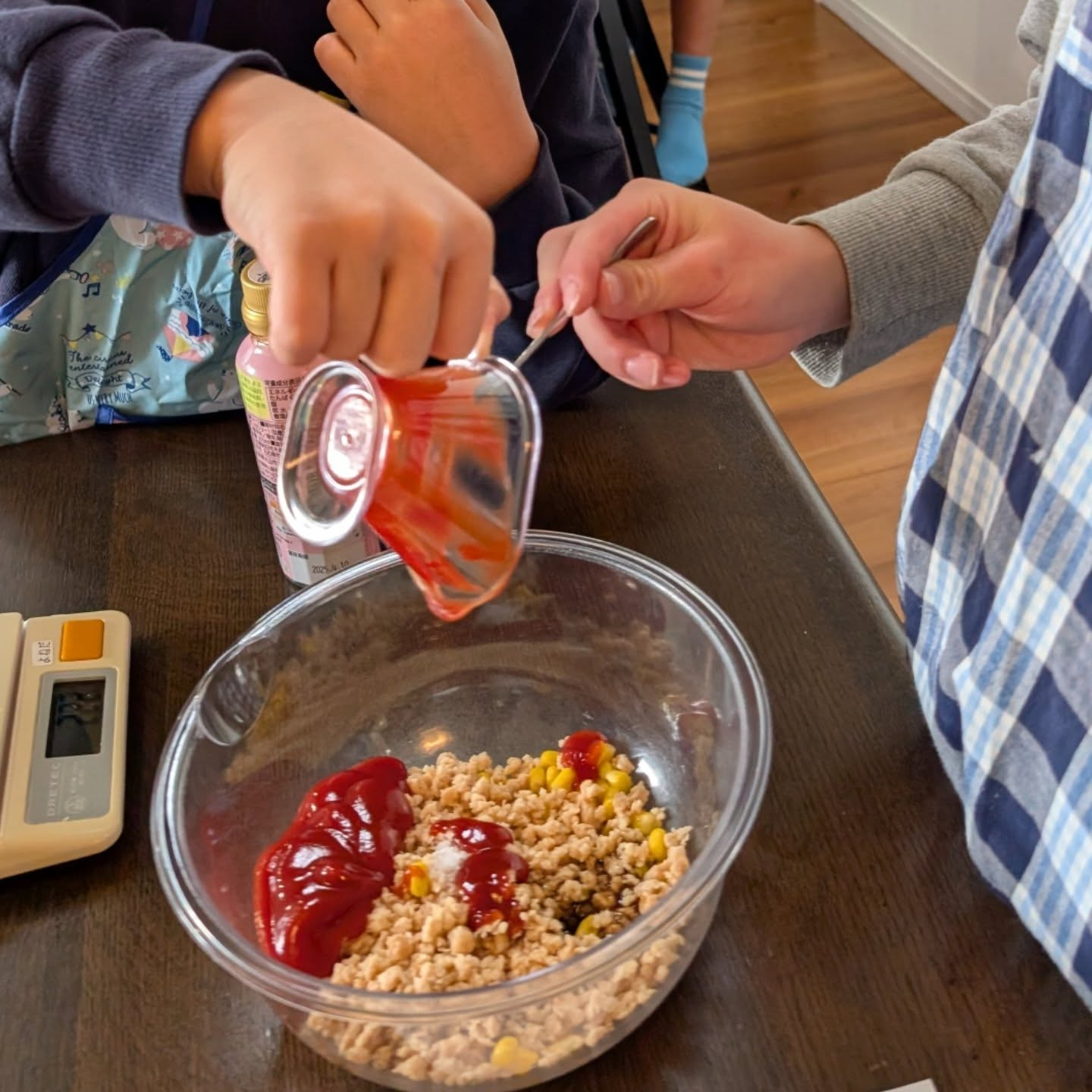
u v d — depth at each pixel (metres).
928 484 0.71
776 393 2.25
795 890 0.65
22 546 0.94
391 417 0.50
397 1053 0.56
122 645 0.82
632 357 0.77
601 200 1.17
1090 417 0.57
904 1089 0.56
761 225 0.80
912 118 2.97
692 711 0.73
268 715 0.74
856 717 0.75
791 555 0.87
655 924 0.54
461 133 0.90
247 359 0.79
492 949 0.64
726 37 3.40
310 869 0.66
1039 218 0.63
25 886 0.69
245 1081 0.59
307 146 0.51
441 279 0.49
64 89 0.59
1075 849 0.57
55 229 0.66
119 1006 0.63
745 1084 0.57
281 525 0.85
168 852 0.61
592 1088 0.58
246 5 0.97
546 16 1.03
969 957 0.61
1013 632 0.60
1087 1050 0.57
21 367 1.01
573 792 0.74
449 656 0.81
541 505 0.93
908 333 0.87
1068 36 0.59
